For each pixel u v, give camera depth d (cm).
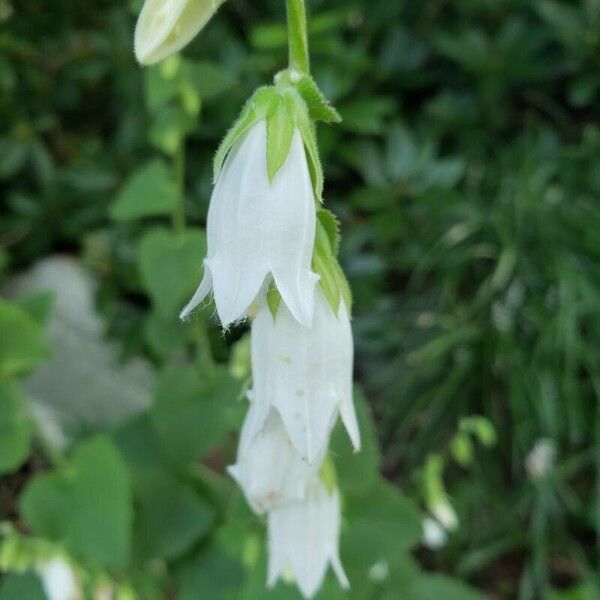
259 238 15
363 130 54
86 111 62
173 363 51
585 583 48
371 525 30
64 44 58
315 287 17
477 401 54
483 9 58
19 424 34
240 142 16
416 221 56
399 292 60
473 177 58
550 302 53
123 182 56
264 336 17
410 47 58
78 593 32
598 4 55
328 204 57
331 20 49
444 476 53
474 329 53
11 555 31
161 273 32
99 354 54
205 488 36
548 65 57
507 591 52
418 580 34
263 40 48
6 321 34
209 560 34
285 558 19
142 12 17
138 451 36
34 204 56
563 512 53
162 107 35
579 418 50
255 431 17
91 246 54
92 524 32
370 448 27
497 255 55
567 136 60
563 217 54
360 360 58
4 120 58
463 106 58
